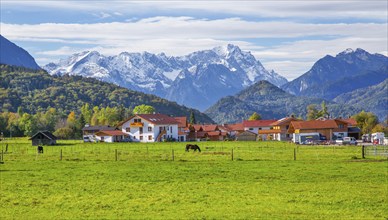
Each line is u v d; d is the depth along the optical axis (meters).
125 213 49.44
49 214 49.41
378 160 96.38
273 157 105.44
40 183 67.88
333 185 64.75
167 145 174.88
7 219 47.66
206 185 65.25
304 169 81.50
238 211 49.88
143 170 81.44
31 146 173.75
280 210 50.25
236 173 76.75
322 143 174.25
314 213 48.97
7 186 65.56
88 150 141.88
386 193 58.91
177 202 54.31
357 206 52.00
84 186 65.06
